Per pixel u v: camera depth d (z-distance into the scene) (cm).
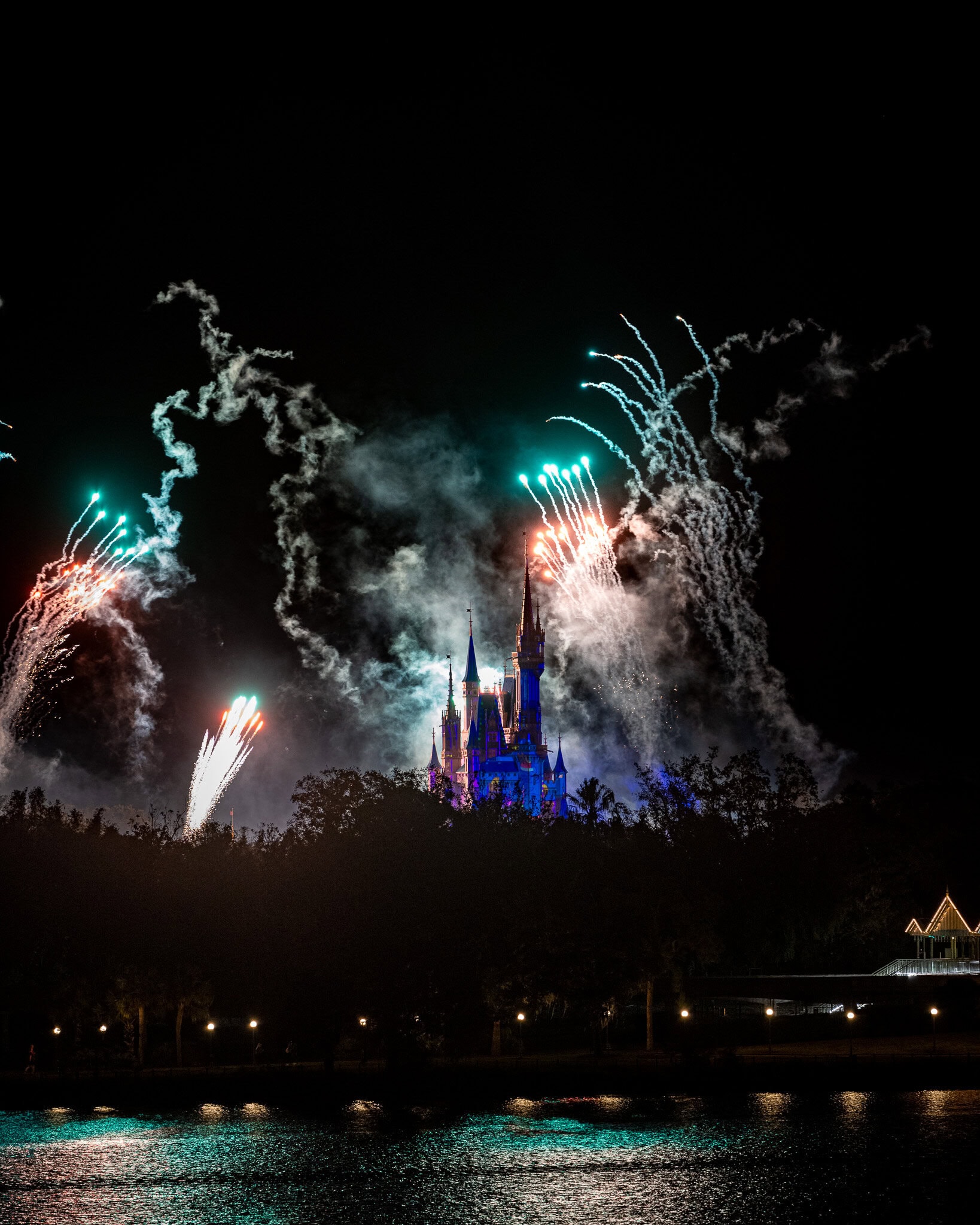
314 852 14312
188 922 14175
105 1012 14200
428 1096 12769
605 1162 10219
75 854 14862
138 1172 10300
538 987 13900
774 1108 11656
